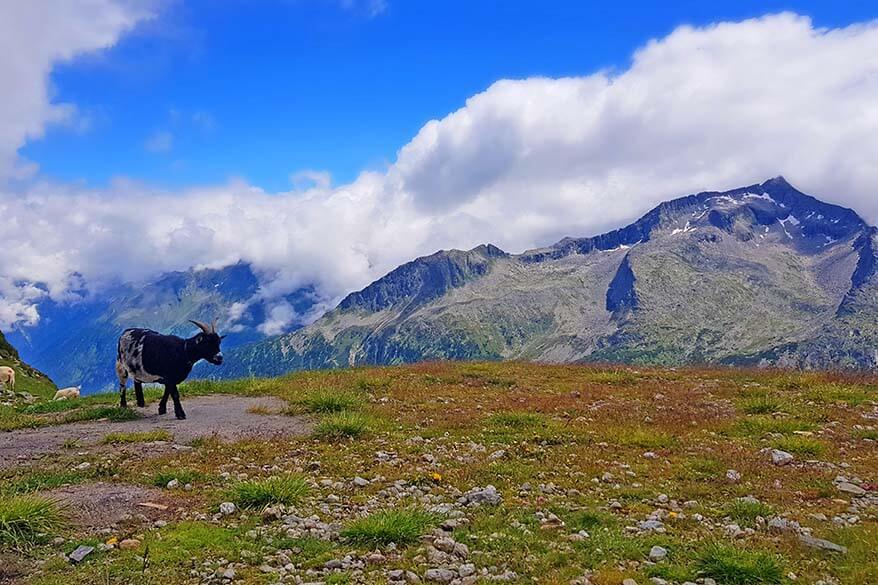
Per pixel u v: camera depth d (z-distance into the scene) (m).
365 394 23.39
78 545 9.20
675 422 18.36
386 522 9.84
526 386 25.66
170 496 11.63
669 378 27.52
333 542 9.66
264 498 11.27
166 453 15.04
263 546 9.41
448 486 12.70
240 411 21.23
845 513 11.12
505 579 8.41
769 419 18.19
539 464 14.27
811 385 23.83
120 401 22.23
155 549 9.12
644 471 13.73
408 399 22.47
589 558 9.11
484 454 15.06
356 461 14.35
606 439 16.47
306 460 14.47
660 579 8.45
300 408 20.78
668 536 10.00
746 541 9.79
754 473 13.55
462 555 9.23
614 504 11.46
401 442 16.12
